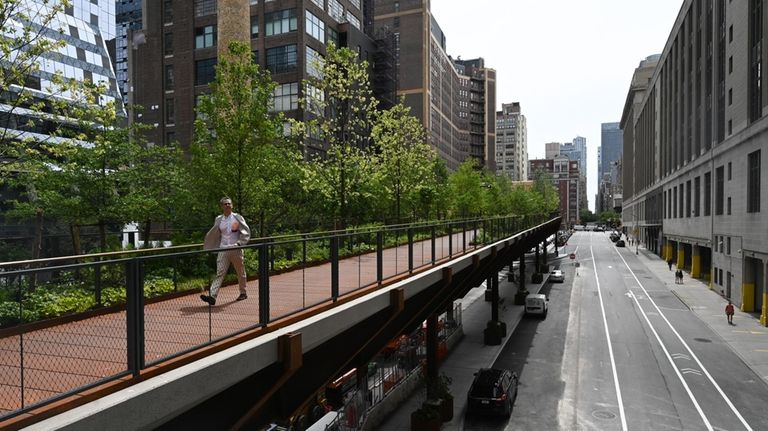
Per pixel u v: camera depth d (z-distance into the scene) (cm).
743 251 3759
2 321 443
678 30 6369
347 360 977
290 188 2781
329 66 2544
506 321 3659
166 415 483
